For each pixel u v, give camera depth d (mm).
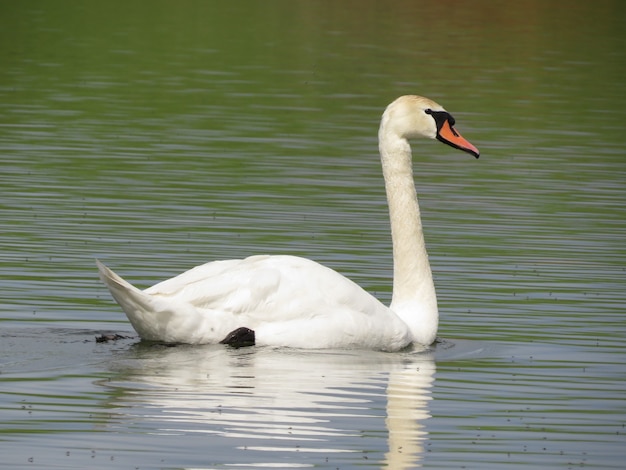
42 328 14320
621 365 13766
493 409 12219
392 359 13844
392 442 11164
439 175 24594
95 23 46594
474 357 14031
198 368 12930
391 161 15430
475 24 49281
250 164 24781
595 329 15148
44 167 23953
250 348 13594
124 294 13164
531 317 15594
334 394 12375
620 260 18406
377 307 14273
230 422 11445
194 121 29484
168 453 10695
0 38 42062
